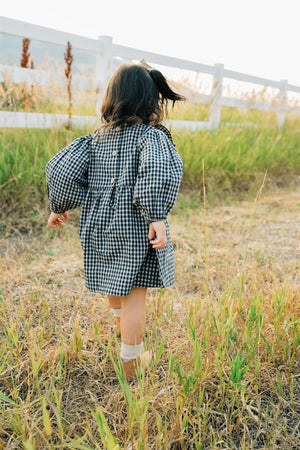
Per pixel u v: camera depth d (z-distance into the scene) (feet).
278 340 6.76
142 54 17.34
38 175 12.82
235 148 19.30
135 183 5.67
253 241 12.62
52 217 6.63
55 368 6.28
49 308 8.00
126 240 5.65
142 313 5.94
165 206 5.47
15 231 11.76
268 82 25.41
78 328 7.15
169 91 6.48
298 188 20.34
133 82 6.01
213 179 17.25
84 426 5.26
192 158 17.33
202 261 10.71
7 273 9.58
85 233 5.96
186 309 7.88
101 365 6.48
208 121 21.47
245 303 8.04
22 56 13.89
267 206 16.62
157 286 5.82
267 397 5.89
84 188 6.29
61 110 15.66
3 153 12.82
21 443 4.93
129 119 5.90
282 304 7.21
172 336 7.16
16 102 14.06
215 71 21.25
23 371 6.19
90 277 6.00
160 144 5.71
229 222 14.29
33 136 13.96
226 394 5.79
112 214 5.72
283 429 5.20
